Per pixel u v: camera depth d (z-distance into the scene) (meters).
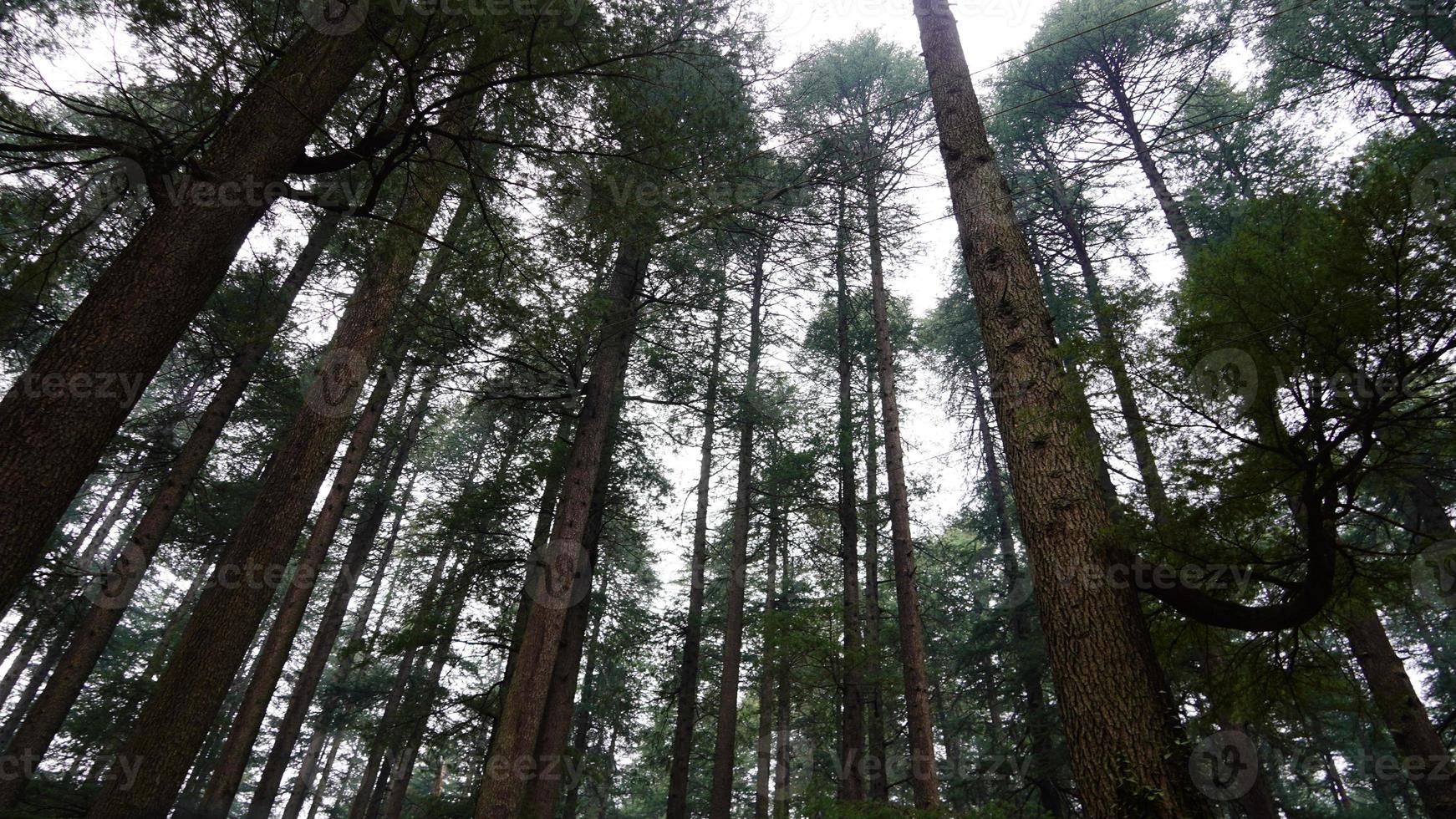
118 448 11.53
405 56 5.11
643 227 6.62
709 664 18.33
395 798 14.33
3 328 6.64
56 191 5.60
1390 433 4.05
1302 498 3.96
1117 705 3.76
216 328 10.39
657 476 13.51
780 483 13.64
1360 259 3.66
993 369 5.32
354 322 8.21
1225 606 4.27
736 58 6.78
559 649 9.03
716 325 12.80
